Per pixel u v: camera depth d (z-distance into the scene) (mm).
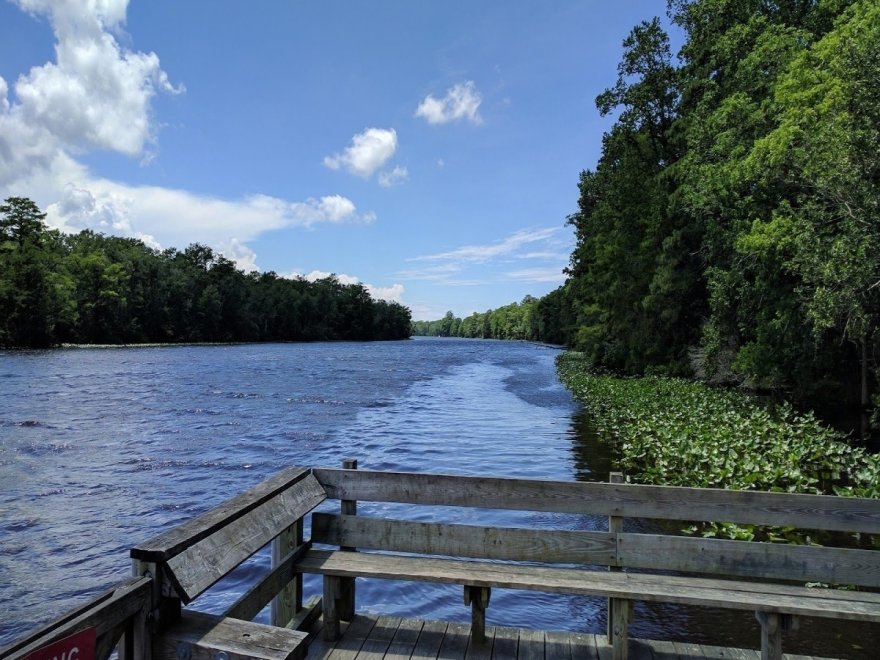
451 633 3881
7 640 5156
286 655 2365
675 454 10500
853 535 6977
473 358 58719
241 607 3135
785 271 16281
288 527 3723
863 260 11555
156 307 83938
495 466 11211
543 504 3879
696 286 26234
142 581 2436
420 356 62031
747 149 17797
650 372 28203
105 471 11062
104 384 28141
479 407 20766
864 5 13977
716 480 8992
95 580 6359
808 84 15312
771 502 3666
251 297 104250
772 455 10172
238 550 3039
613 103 28516
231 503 3330
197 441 14078
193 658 2441
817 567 3600
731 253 19953
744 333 21188
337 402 22094
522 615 5281
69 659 1948
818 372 18188
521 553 3879
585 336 36000
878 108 11336
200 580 2645
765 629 3385
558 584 3539
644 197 28844
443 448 13078
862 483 9211
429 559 3932
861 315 12312
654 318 27922
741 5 22750
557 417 18188
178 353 60438
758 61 18906
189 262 106688
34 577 6422
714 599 3383
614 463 11414
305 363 46812
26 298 61500
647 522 7762
